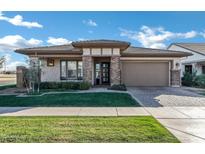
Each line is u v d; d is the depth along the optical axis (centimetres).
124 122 774
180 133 650
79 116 884
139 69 2345
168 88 2125
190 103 1218
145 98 1404
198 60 2767
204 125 745
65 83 1922
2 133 648
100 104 1160
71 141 586
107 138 605
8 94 1594
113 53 1948
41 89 1895
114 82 1942
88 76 1967
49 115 906
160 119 834
